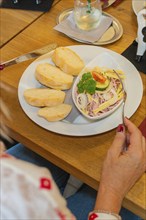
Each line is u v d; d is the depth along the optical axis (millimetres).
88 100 853
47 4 1156
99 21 1074
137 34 1004
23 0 1183
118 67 924
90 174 750
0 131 850
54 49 998
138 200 709
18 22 1104
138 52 968
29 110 852
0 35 1060
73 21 1087
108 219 678
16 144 1072
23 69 958
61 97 854
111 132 820
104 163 741
